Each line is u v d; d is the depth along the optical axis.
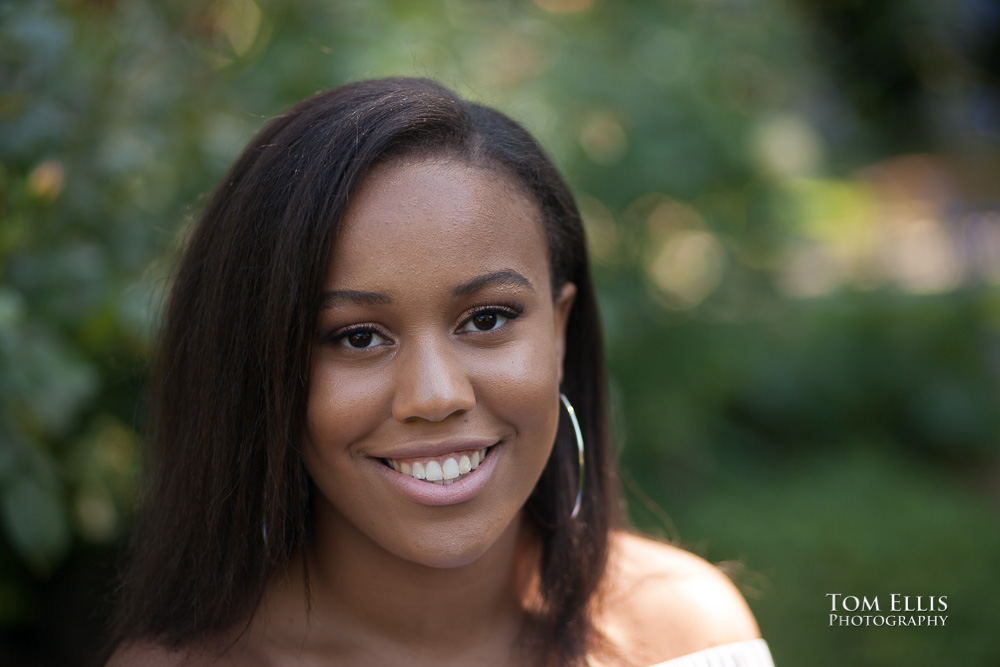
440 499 1.06
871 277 5.76
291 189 1.06
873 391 4.64
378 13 2.31
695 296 3.77
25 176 1.65
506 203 1.08
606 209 3.16
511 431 1.10
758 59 3.53
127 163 1.72
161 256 1.83
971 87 7.36
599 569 1.34
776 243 3.93
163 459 1.26
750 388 4.26
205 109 1.99
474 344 1.07
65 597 2.27
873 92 7.06
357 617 1.21
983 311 5.07
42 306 1.63
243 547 1.15
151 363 1.48
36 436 1.59
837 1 6.58
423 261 1.02
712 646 1.36
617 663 1.29
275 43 2.20
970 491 4.14
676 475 3.78
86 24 1.76
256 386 1.12
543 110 2.71
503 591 1.26
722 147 3.24
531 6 3.02
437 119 1.08
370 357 1.05
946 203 7.09
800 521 3.42
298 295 1.03
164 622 1.20
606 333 2.90
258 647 1.18
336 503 1.11
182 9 1.98
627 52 3.15
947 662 2.69
